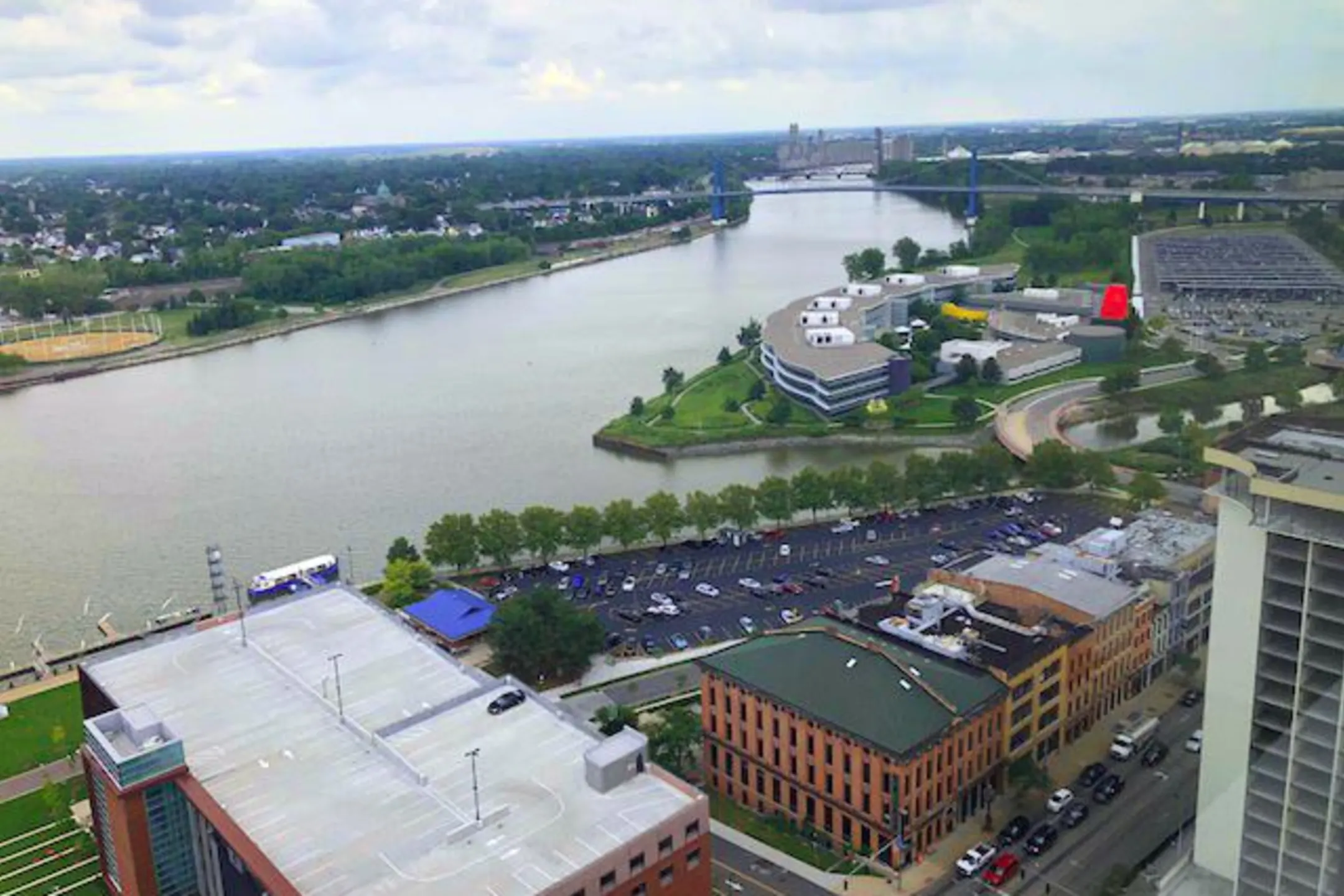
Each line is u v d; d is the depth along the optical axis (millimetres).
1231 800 106375
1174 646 193750
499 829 123438
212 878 132875
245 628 173500
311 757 138750
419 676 158750
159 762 131375
